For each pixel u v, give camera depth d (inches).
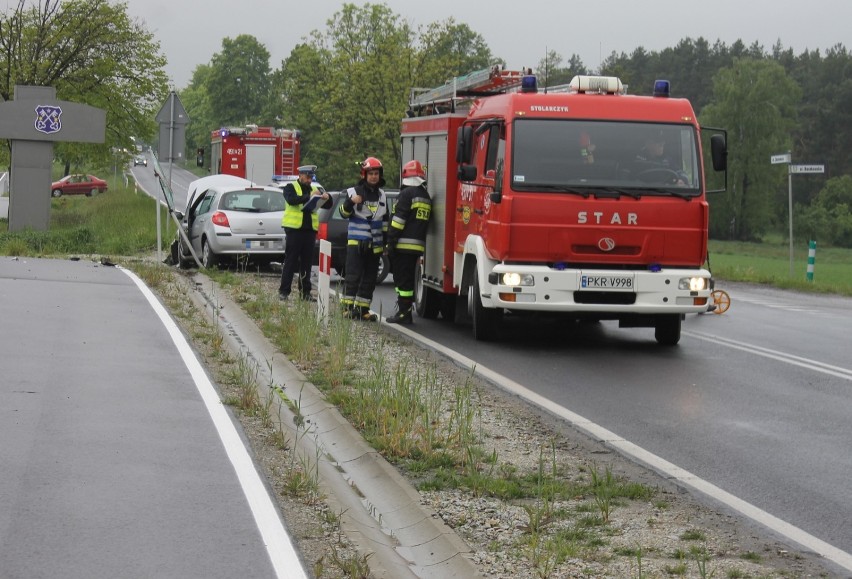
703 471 335.3
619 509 286.4
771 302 981.8
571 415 414.0
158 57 2196.1
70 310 625.9
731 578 232.1
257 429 361.7
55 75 2053.4
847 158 4756.4
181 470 304.0
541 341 625.0
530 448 354.9
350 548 244.8
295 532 254.4
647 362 557.0
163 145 959.0
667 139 576.7
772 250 3737.7
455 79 733.3
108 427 351.3
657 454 355.6
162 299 701.3
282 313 613.6
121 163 2289.6
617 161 571.5
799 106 4987.7
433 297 714.2
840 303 1000.2
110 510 264.8
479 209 604.1
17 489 279.0
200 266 948.0
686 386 488.4
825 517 288.2
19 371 440.1
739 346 632.4
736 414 427.2
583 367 533.6
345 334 532.4
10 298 665.6
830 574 238.4
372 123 2765.7
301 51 3567.9
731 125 4439.0
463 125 591.8
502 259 566.6
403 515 284.5
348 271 677.9
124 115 2176.4
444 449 333.4
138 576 221.1
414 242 677.3
